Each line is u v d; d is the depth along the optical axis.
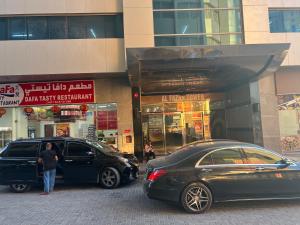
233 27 17.61
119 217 7.43
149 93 21.72
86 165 11.35
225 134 21.98
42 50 17.11
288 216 7.14
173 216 7.39
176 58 14.21
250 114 18.53
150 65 15.04
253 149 8.05
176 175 7.62
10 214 8.05
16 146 11.56
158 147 21.50
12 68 16.91
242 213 7.48
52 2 17.58
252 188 7.74
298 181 7.93
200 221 6.91
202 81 19.14
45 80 18.33
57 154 11.46
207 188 7.64
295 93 19.20
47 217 7.64
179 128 21.75
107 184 11.29
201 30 17.42
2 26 17.59
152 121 21.66
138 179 13.02
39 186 12.34
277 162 8.02
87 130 18.34
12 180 11.25
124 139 18.33
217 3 17.66
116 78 18.59
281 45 14.46
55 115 18.33
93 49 17.30
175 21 17.42
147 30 17.12
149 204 8.69
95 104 18.50
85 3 17.72
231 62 15.12
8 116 18.27
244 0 17.69
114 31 18.03
